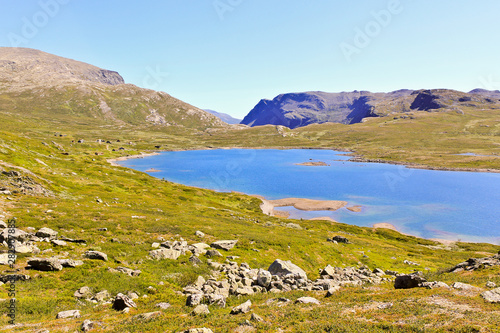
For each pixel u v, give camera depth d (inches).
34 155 4284.0
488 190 5994.1
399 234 3543.3
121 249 1307.8
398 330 587.8
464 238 3526.1
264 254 1749.5
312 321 668.7
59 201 2081.7
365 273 1588.3
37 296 786.2
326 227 3570.4
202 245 1625.2
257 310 761.0
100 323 672.4
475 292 797.2
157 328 642.8
